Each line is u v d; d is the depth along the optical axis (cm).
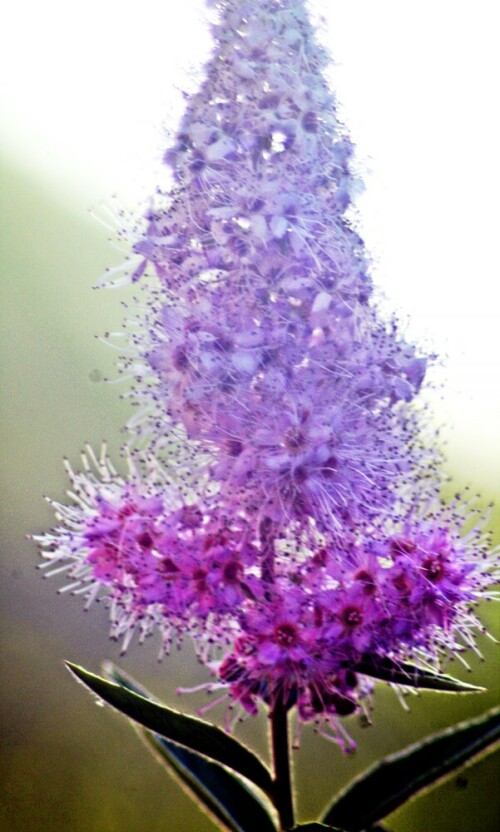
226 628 22
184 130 23
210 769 23
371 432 23
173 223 23
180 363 22
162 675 39
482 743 22
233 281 22
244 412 22
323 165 23
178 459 23
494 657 34
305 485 22
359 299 23
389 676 22
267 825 23
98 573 22
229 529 22
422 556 22
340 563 22
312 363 22
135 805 38
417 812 33
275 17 23
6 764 39
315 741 38
